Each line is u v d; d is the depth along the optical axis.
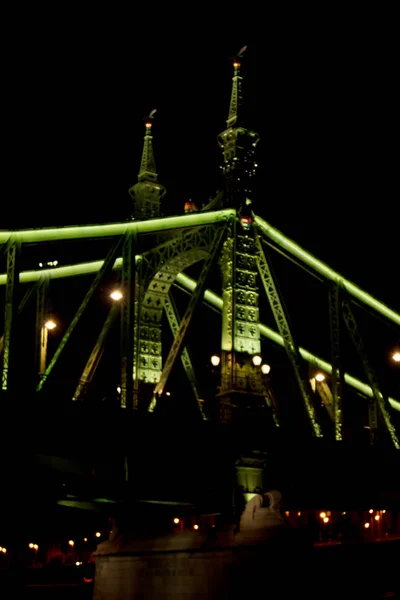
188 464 51.16
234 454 53.25
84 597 55.44
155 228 54.06
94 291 50.09
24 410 43.69
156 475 49.84
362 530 75.31
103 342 56.94
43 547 78.12
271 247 64.69
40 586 55.72
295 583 41.62
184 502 51.25
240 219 59.88
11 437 43.41
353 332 65.94
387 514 75.50
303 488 58.50
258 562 42.22
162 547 46.88
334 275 66.44
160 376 55.88
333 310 65.50
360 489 62.31
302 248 64.50
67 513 56.62
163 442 49.56
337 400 62.16
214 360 56.41
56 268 56.94
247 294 58.66
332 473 59.66
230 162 61.78
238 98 63.03
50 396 44.81
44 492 47.38
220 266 59.97
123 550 49.09
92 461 46.88
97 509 52.41
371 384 64.88
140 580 47.62
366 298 68.31
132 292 50.84
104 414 46.84
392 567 47.12
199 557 44.84
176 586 45.44
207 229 59.56
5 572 54.69
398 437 68.06
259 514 43.47
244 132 62.31
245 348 57.31
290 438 56.56
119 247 51.69
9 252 46.75
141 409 53.12
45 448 44.59
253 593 42.00
